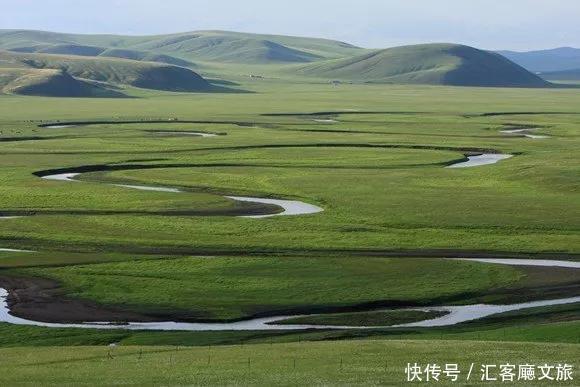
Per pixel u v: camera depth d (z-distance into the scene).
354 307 84.00
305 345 65.12
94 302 84.62
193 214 124.88
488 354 60.31
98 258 99.88
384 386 53.12
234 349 64.44
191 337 74.38
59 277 92.38
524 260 101.56
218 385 53.84
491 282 91.44
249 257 100.69
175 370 57.81
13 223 116.75
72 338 74.12
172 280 91.50
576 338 69.31
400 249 105.12
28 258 99.62
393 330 76.31
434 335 73.38
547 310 82.06
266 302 84.75
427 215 122.44
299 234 111.69
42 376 56.66
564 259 101.69
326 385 53.41
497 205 129.25
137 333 75.69
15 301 84.88
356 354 61.25
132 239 108.75
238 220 119.19
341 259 99.50
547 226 116.12
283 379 54.94
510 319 79.88
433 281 91.50
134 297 86.00
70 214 123.56
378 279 92.06
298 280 91.50
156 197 135.88
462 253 103.94
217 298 85.81
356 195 137.50
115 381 55.22
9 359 62.16
